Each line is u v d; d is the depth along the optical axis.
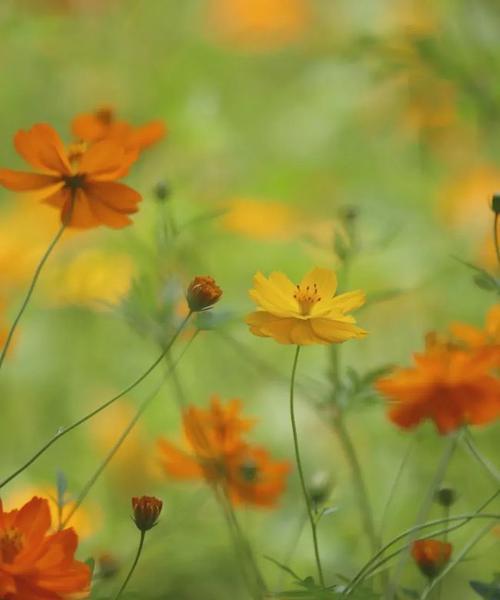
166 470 1.92
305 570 2.17
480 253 2.54
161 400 2.57
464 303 2.62
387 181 2.86
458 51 2.43
